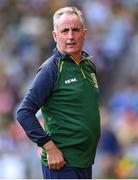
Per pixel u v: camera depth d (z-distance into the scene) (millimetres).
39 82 16219
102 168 35156
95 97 16703
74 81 16422
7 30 51219
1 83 46438
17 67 47531
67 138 16359
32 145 36188
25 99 16281
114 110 40906
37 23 50469
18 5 52656
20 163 35906
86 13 49719
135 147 37406
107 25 48844
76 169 16438
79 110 16375
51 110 16422
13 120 42750
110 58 46312
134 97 41531
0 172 35906
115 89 43906
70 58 16484
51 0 51812
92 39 47250
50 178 16484
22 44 49188
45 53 47531
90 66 17047
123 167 35500
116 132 37875
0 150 36969
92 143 16594
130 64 45969
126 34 48469
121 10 50781
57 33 16547
